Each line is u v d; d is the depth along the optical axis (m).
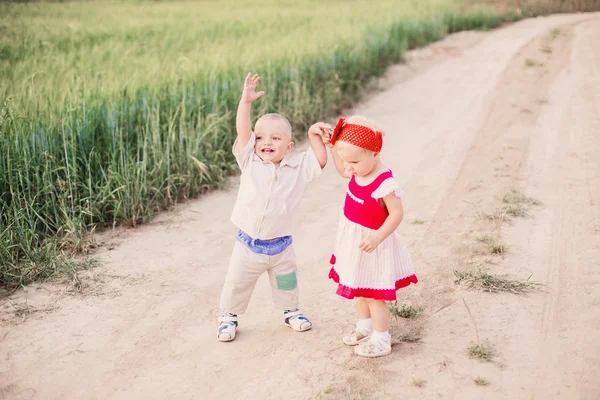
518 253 5.20
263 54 10.82
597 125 8.77
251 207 3.95
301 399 3.50
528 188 6.68
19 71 8.60
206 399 3.54
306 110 9.54
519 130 8.81
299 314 4.31
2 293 4.77
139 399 3.56
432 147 8.59
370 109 10.95
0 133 5.88
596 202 6.20
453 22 19.23
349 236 3.77
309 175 4.03
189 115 7.71
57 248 5.50
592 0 26.92
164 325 4.36
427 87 12.38
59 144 6.42
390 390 3.52
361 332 4.01
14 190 5.82
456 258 5.16
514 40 17.25
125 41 12.86
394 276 3.77
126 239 5.83
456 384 3.54
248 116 4.01
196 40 13.31
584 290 4.57
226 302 4.14
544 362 3.73
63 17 16.97
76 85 7.39
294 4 22.53
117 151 6.75
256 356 3.97
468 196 6.60
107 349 4.07
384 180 3.61
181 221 6.30
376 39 14.01
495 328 4.11
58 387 3.67
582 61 13.46
